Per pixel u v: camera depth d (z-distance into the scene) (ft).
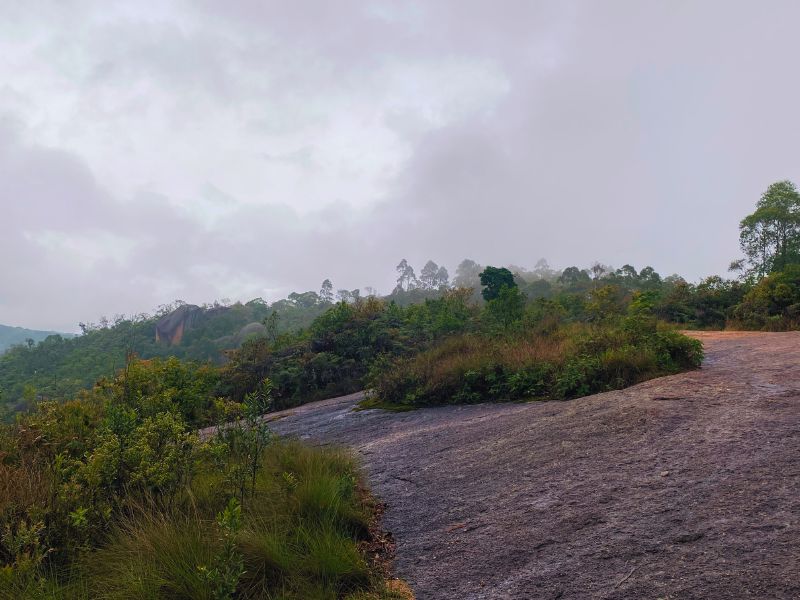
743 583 6.91
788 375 17.56
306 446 17.54
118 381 25.17
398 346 49.37
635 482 10.98
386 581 9.29
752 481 9.78
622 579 7.71
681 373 21.09
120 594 8.21
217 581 7.77
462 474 14.19
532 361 26.07
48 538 9.71
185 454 12.82
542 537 9.62
